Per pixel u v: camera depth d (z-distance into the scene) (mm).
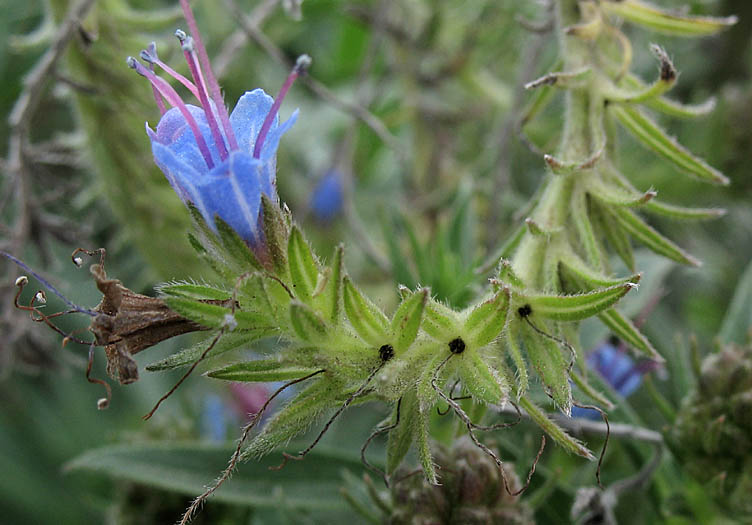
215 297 88
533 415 91
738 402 104
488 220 131
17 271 121
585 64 102
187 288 88
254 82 170
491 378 88
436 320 89
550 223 97
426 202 147
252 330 89
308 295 88
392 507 100
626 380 117
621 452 121
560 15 105
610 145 103
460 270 117
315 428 133
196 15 162
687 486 110
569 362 93
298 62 89
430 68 166
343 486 115
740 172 139
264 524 121
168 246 125
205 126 89
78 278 146
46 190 134
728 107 139
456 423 99
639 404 128
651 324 133
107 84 120
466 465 99
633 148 144
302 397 88
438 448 101
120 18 119
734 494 106
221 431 128
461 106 168
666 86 98
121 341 87
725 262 152
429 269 116
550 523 111
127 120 121
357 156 163
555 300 91
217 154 89
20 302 141
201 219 89
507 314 88
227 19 161
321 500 114
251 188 87
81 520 147
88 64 120
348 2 162
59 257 145
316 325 87
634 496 117
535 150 108
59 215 147
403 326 87
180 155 89
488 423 110
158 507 122
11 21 157
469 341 89
